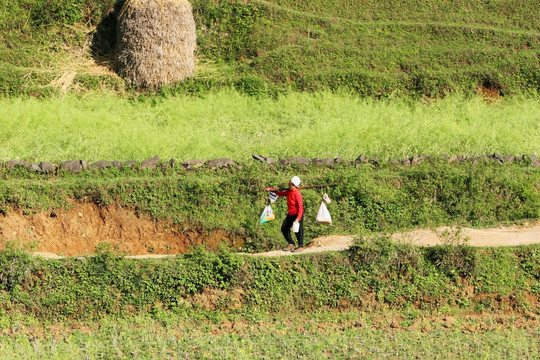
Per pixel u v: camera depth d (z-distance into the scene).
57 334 20.95
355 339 20.41
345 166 30.23
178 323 21.34
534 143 33.62
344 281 22.30
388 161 30.78
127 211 27.12
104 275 21.92
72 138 31.14
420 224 27.62
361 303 22.16
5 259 21.80
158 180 27.66
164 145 30.64
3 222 26.27
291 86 40.50
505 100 41.09
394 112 36.75
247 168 28.89
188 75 39.75
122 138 31.23
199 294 21.92
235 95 38.75
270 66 41.19
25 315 21.55
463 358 19.19
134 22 38.25
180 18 38.69
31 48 41.44
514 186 29.16
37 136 31.12
